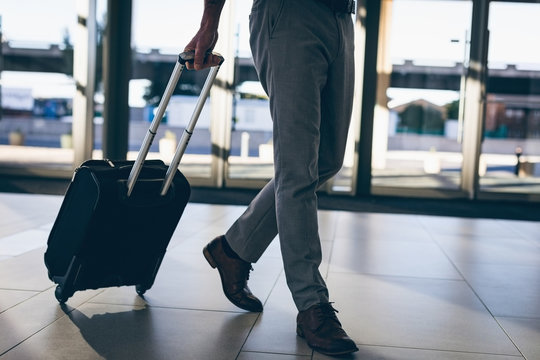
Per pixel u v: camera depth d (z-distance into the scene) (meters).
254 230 1.72
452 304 1.97
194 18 5.70
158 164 1.79
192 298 1.91
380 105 5.60
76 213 1.66
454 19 5.48
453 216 4.46
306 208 1.55
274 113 1.55
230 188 5.76
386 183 5.64
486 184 5.56
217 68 1.54
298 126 1.52
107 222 1.62
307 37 1.51
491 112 5.52
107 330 1.58
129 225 1.67
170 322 1.66
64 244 1.70
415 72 5.55
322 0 1.53
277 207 1.56
